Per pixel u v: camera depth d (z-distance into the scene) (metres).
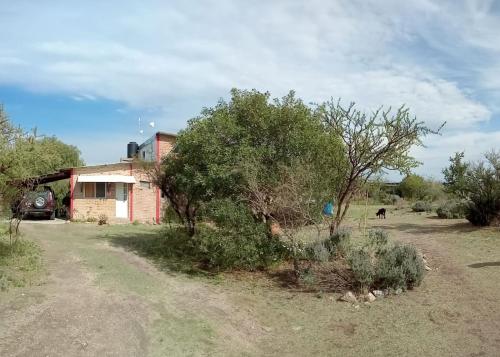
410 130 13.01
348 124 13.12
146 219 23.89
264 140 12.48
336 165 13.09
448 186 19.58
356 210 30.52
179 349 7.06
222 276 11.55
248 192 11.77
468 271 11.69
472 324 8.45
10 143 10.30
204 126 12.39
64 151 35.78
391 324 8.58
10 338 6.40
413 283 10.55
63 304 7.96
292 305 9.71
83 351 6.39
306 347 7.73
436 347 7.54
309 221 11.81
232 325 8.50
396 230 18.83
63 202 26.05
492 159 24.55
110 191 23.61
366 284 10.29
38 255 11.81
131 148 31.22
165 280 10.82
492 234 16.31
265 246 11.68
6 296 8.11
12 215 12.01
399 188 39.19
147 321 7.88
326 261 11.65
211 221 12.17
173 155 14.24
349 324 8.68
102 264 11.54
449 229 18.34
